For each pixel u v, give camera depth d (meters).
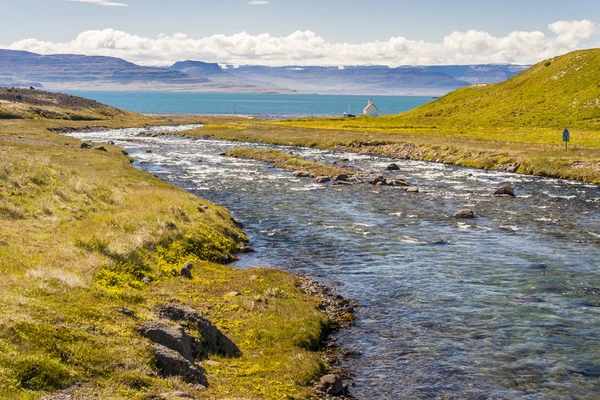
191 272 25.81
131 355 13.82
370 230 37.91
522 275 27.50
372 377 16.78
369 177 63.66
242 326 19.70
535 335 19.95
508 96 149.62
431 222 40.59
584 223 40.22
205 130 137.62
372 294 24.88
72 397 11.33
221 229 34.28
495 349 18.78
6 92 177.88
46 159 45.66
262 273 26.81
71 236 26.06
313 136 114.25
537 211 44.88
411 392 15.81
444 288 25.55
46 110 161.62
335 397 15.38
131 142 111.19
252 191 54.56
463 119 140.25
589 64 142.50
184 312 17.80
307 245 33.94
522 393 15.76
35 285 17.20
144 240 27.17
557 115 121.88
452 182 61.72
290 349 18.16
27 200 31.05
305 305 22.72
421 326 20.95
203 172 68.88
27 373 11.66
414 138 101.88
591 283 26.08
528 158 72.31
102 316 15.98
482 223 40.28
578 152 74.56
